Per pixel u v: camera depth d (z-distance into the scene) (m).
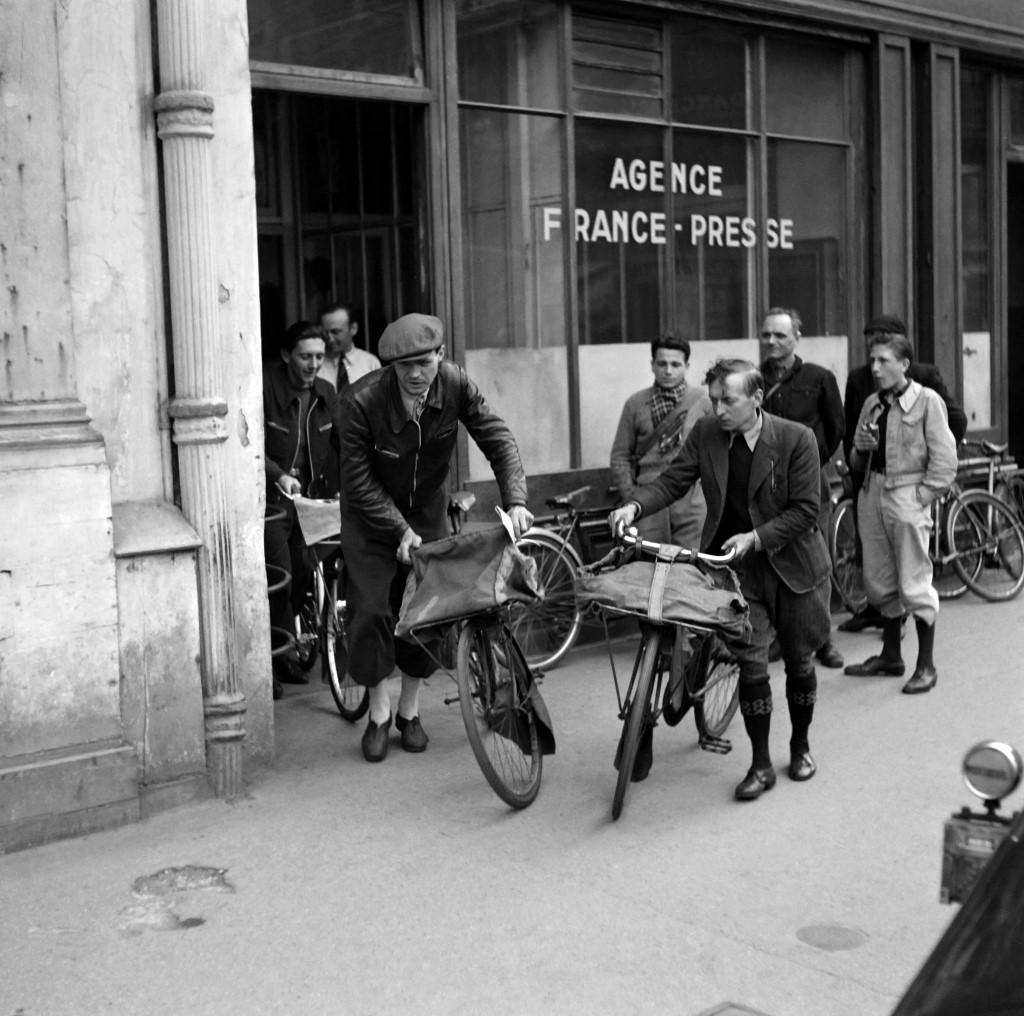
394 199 7.97
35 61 5.23
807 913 4.62
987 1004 2.13
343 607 6.90
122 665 5.50
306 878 4.96
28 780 5.21
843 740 6.50
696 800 5.71
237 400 5.86
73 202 5.43
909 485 7.31
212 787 5.75
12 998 4.11
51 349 5.32
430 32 7.59
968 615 9.30
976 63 11.01
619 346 8.74
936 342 10.53
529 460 8.34
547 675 7.81
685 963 4.27
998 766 2.90
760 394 5.66
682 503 8.03
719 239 9.26
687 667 5.78
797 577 5.70
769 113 9.48
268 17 7.00
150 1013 4.01
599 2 8.40
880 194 10.09
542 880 4.92
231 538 5.77
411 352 5.78
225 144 5.78
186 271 5.62
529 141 8.18
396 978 4.20
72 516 5.30
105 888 4.88
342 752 6.43
